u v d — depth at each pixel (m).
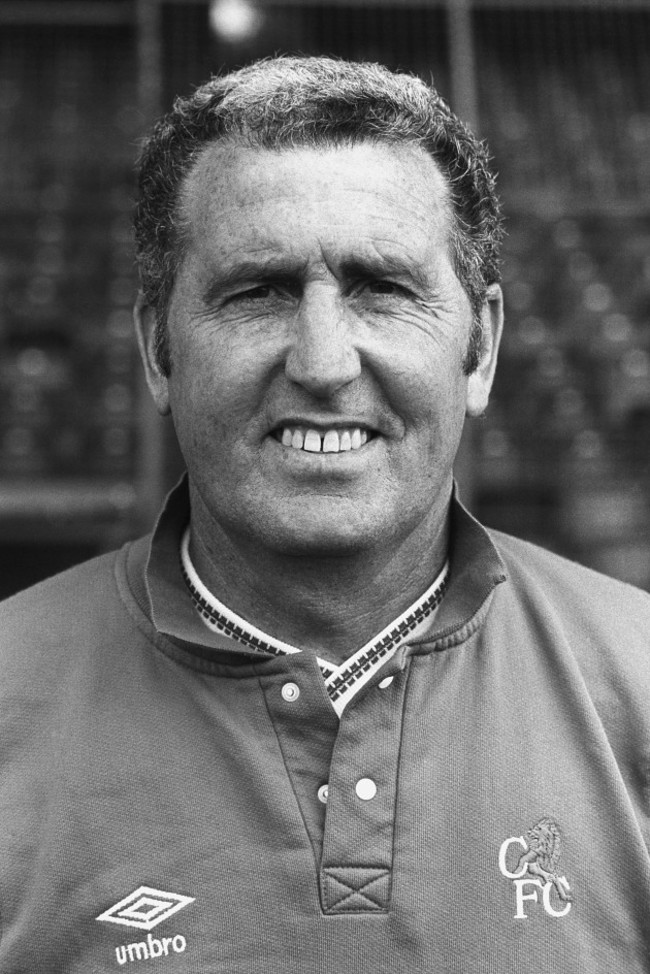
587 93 6.19
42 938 1.03
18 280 5.74
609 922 1.04
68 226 5.89
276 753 1.06
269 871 1.02
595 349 5.63
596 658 1.19
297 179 1.07
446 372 1.13
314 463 1.07
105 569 1.28
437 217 1.14
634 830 1.08
